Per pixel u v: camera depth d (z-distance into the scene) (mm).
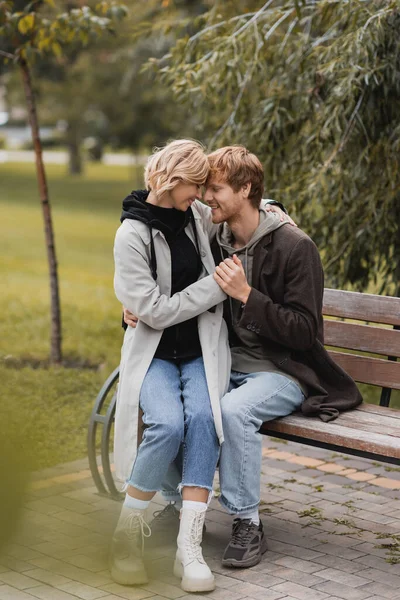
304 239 2910
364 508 3451
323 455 4219
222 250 3080
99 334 6938
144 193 2973
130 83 19297
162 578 2699
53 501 1604
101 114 24406
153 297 2781
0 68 23094
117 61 17891
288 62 4953
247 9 5707
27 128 50469
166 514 3166
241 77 5113
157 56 14234
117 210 20578
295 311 2881
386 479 3848
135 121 22359
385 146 4598
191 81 5078
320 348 2988
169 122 20062
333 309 3393
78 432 4527
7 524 599
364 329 3299
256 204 2971
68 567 2713
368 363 3271
